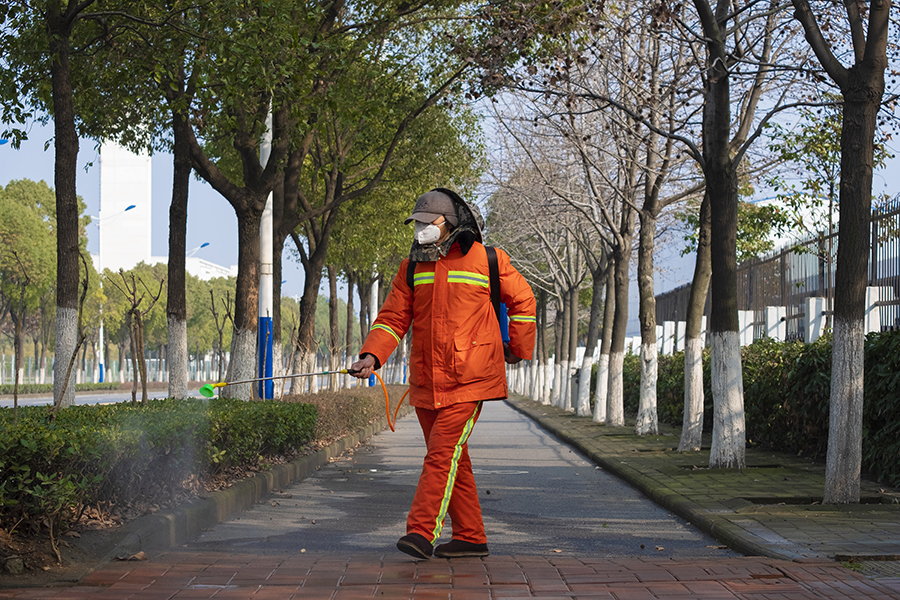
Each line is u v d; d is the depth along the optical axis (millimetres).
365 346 5422
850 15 8242
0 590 4508
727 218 10961
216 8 10930
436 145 19250
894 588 4566
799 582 4715
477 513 5496
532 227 27891
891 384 9406
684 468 11133
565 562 5336
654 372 17156
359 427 18344
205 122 13672
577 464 12961
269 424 10273
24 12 10852
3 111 11938
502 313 5516
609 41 15320
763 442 14406
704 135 11047
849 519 6945
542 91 12375
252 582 4762
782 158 15570
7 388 40344
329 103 12258
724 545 6398
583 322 51062
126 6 11812
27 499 5234
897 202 11750
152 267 70500
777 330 16266
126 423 6785
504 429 21859
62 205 9516
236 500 8039
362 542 6531
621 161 17312
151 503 6762
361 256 26469
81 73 12930
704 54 14594
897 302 11484
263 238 15391
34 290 41000
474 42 16406
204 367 72688
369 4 15312
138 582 4766
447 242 5352
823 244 14383
